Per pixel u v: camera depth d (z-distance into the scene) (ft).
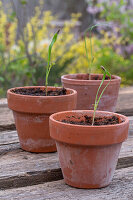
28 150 2.27
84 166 1.88
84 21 8.27
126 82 5.16
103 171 1.90
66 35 4.79
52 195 1.88
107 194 1.89
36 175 2.02
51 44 2.11
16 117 2.25
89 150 1.85
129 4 6.26
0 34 4.75
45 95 2.30
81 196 1.87
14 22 4.76
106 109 2.68
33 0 4.55
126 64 5.11
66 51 4.37
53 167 2.07
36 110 2.16
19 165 2.09
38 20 4.69
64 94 2.35
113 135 1.84
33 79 3.91
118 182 1.99
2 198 1.86
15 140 2.41
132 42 5.57
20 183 2.00
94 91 2.63
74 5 9.09
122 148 2.33
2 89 4.39
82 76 2.91
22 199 1.85
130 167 2.19
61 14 9.29
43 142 2.23
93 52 4.70
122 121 1.97
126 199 1.86
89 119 2.04
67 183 1.96
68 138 1.85
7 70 4.62
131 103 3.11
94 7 6.07
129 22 5.37
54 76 3.49
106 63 4.35
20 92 2.35
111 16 5.40
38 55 4.66
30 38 4.65
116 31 5.62
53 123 1.90
